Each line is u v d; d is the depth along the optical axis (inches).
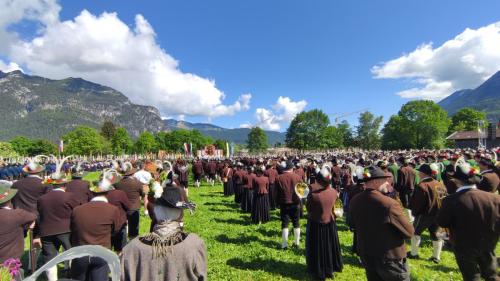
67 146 4116.6
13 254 203.8
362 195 193.8
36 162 349.4
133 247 115.9
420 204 313.0
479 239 193.3
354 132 4618.6
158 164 585.0
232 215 580.1
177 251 114.3
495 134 3198.8
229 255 354.6
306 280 288.4
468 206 194.7
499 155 733.3
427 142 3255.4
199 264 117.9
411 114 3348.9
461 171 202.8
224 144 5241.1
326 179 288.4
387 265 180.7
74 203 259.1
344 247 375.2
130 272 113.1
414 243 327.9
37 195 330.3
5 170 1007.0
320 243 287.3
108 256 103.2
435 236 313.3
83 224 200.1
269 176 589.6
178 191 124.9
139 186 369.7
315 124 4249.5
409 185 456.8
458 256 201.2
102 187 210.4
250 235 433.4
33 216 219.3
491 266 195.8
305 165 743.1
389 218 179.3
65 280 101.8
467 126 4005.9
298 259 337.4
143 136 4933.6
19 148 4106.8
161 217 121.5
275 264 324.5
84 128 4227.4
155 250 113.2
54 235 251.3
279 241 405.1
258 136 5275.6
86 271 186.4
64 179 307.0
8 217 203.5
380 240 182.1
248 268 316.2
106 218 205.5
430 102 3319.4
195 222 521.3
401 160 509.0
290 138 4416.8
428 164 316.2
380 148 4212.6
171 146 5083.7
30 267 283.6
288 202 364.5
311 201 289.4
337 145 4377.5
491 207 191.9
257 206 510.6
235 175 700.0
